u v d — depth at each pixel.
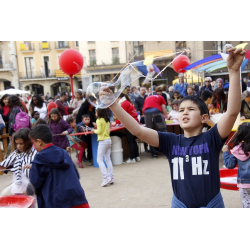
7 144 6.29
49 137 2.38
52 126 5.25
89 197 4.14
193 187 1.69
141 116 7.97
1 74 31.19
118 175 5.24
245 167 2.56
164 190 4.22
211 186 1.68
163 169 5.43
